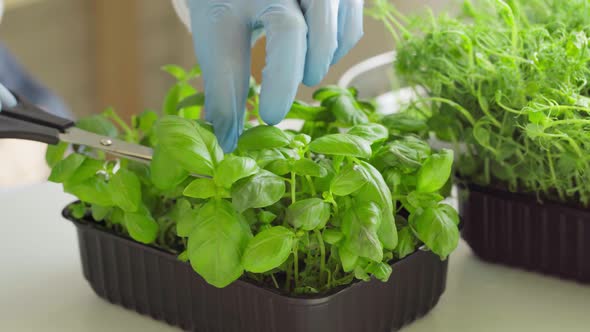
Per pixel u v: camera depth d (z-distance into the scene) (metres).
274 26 0.56
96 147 0.57
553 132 0.59
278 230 0.49
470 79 0.67
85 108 2.34
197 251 0.50
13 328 0.61
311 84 0.61
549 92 0.60
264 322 0.53
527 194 0.64
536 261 0.66
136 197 0.56
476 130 0.64
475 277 0.68
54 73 2.25
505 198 0.65
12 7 2.10
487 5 0.76
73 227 0.79
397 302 0.57
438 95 0.68
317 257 0.55
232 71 0.60
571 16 0.69
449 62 0.67
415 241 0.57
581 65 0.59
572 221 0.63
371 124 0.56
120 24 2.21
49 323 0.62
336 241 0.51
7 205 0.85
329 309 0.51
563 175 0.62
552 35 0.67
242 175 0.49
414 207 0.56
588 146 0.58
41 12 2.16
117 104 2.31
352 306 0.53
